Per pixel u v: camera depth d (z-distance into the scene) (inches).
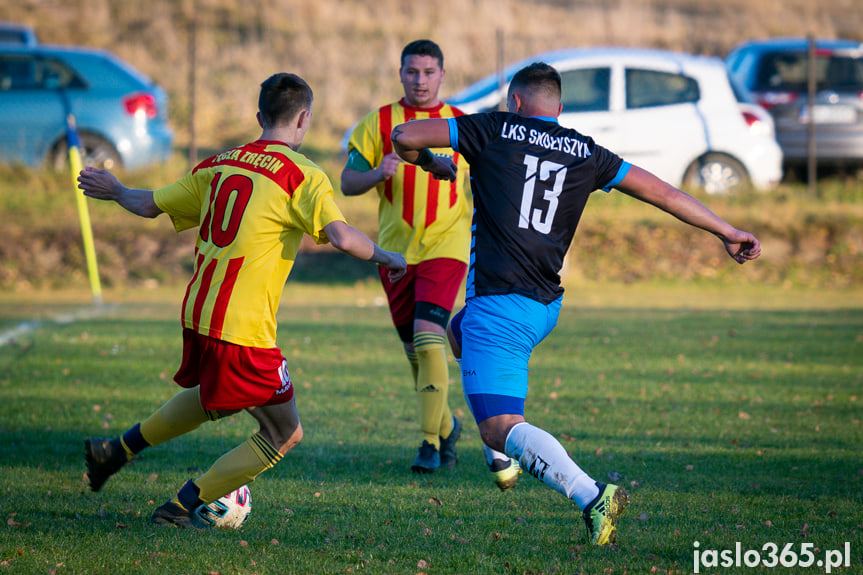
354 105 3580.2
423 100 846.5
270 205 547.5
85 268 2166.6
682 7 4886.8
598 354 1348.4
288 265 563.8
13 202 2304.4
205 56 3833.7
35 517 605.3
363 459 796.0
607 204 2511.1
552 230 569.6
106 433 868.6
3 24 3009.4
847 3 5221.5
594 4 4781.0
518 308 559.5
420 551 553.0
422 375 786.2
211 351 548.7
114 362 1224.8
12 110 2368.4
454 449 811.4
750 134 2330.2
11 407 959.6
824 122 2623.0
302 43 4003.4
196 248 572.4
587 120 2285.9
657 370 1234.6
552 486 535.8
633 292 2156.7
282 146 569.0
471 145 573.3
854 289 2226.9
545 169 567.8
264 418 578.2
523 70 600.4
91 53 2469.2
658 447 841.5
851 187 2605.8
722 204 2343.8
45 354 1278.3
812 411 1005.2
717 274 2287.2
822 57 2726.4
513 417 557.0
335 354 1326.3
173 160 2536.9
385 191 842.2
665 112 2305.6
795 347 1419.8
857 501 675.4
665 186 583.5
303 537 580.4
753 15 4800.7
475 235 576.7
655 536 585.0
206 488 582.2
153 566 514.9
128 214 2368.4
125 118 2400.3
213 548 548.4
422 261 827.4
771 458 804.6
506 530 602.2
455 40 4015.8
